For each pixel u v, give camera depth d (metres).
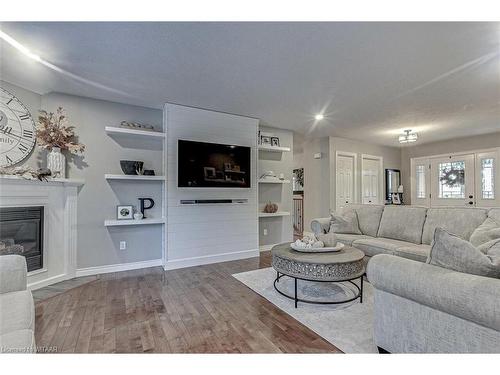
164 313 2.35
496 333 1.20
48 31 2.02
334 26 1.99
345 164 6.20
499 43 2.20
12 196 2.74
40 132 3.04
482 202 5.77
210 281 3.19
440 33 2.06
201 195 3.98
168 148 3.72
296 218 7.82
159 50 2.32
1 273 1.58
